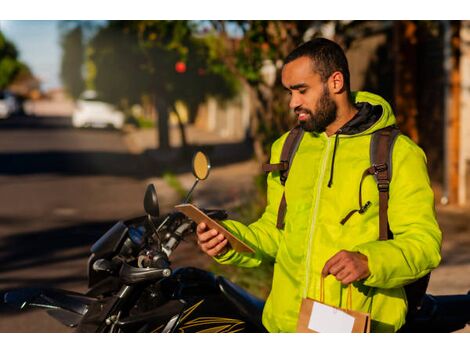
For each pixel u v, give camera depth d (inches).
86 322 118.7
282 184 112.9
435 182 431.2
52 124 1542.8
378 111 104.0
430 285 249.1
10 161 766.5
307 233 105.2
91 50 709.3
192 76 688.4
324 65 102.4
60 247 331.9
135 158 810.8
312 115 103.7
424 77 437.7
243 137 1001.5
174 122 1653.5
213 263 256.8
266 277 235.9
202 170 113.0
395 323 106.3
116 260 118.3
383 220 100.7
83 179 611.8
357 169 102.2
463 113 410.9
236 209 319.0
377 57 482.3
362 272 94.5
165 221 116.8
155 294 120.8
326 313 99.4
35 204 468.8
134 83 702.5
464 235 334.0
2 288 258.5
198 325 119.1
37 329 212.5
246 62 348.5
